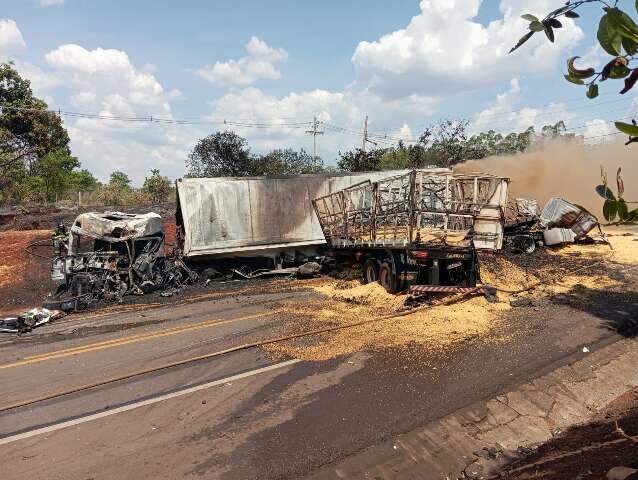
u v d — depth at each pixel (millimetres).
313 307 11133
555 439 5383
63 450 5258
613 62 1275
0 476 4809
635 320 8836
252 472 4762
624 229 22797
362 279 13695
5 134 27312
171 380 7102
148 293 13930
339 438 5320
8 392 6973
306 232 17219
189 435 5492
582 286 11539
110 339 9461
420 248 10914
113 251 13867
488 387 6418
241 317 10594
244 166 28531
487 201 11234
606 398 6352
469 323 8961
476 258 11383
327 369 7227
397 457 5008
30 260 16094
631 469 3584
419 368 7082
